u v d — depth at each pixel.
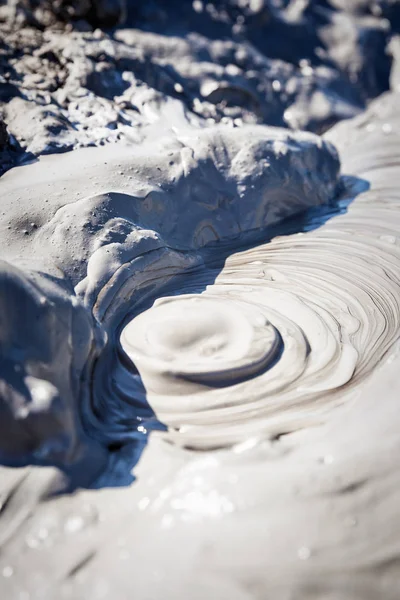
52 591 1.18
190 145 2.72
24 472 1.41
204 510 1.32
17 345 1.52
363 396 1.64
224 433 1.55
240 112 4.22
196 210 2.59
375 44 6.12
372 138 4.18
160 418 1.63
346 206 3.08
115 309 1.97
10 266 1.62
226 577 1.17
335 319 2.02
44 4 3.79
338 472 1.38
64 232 2.04
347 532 1.25
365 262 2.42
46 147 2.62
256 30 5.37
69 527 1.31
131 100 3.19
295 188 2.94
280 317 2.01
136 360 1.77
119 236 2.11
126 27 4.60
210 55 4.70
